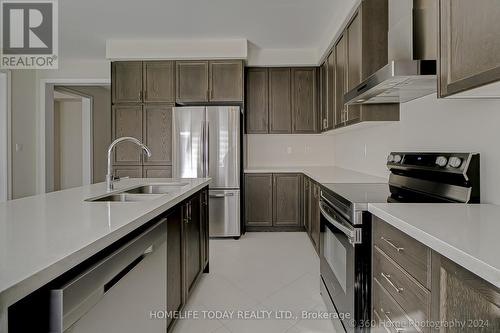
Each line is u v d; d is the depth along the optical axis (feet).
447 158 5.51
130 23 11.89
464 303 2.79
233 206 13.71
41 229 3.53
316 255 11.47
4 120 14.06
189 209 7.78
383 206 4.88
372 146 10.66
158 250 5.23
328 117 13.16
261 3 10.30
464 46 3.91
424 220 3.89
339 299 6.31
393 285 4.31
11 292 2.16
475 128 5.39
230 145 13.64
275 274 9.76
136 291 4.32
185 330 6.75
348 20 9.78
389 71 5.56
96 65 16.07
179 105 14.73
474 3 3.71
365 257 5.28
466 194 5.15
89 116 20.43
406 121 8.16
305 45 14.44
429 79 5.61
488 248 2.80
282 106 15.48
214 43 13.79
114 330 3.69
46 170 16.06
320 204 8.24
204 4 10.32
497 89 3.85
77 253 2.83
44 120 15.98
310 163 16.51
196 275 8.57
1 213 4.44
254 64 15.07
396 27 7.29
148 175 14.20
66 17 11.31
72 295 2.77
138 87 14.15
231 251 12.04
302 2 10.18
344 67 10.40
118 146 14.25
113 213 4.42
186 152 13.60
